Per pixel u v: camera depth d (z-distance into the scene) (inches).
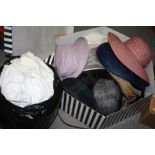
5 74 37.0
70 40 52.7
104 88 44.6
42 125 41.2
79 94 43.9
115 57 44.8
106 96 44.0
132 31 79.2
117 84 45.4
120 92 45.0
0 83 37.5
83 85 44.5
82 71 46.6
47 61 51.2
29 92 35.8
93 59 48.5
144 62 48.7
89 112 44.8
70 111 49.3
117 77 45.2
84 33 54.1
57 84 40.7
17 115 36.9
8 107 36.5
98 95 43.9
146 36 77.9
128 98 46.8
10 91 35.5
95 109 42.9
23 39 52.5
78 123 49.9
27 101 35.9
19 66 38.3
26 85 35.9
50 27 53.9
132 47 48.1
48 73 39.9
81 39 48.3
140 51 47.9
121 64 44.3
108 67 45.0
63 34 54.9
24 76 36.7
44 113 38.1
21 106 36.4
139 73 44.0
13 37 51.5
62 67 44.7
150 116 48.4
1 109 37.6
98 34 53.3
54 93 39.3
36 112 37.1
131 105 45.1
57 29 55.2
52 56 51.1
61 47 46.6
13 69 37.2
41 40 54.7
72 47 48.0
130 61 44.1
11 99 35.8
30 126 39.6
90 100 43.3
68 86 44.5
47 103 37.6
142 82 45.5
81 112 46.7
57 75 42.6
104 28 57.3
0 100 36.8
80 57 45.4
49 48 57.2
